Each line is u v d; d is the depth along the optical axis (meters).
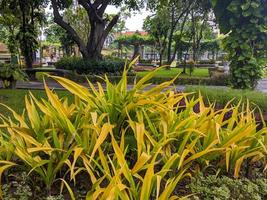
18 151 2.15
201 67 38.38
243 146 2.48
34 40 21.59
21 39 21.27
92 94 2.81
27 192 2.13
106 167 2.04
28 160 2.15
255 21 3.87
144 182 1.83
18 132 2.23
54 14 19.95
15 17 23.08
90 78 16.73
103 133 2.07
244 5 3.80
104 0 20.03
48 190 2.17
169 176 2.30
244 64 4.16
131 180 1.92
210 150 2.25
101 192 1.84
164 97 2.64
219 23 4.12
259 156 2.54
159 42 33.47
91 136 2.32
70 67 18.91
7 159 2.29
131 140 2.46
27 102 2.49
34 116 2.43
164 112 2.49
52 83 15.59
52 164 2.17
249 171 2.66
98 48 20.31
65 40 35.66
